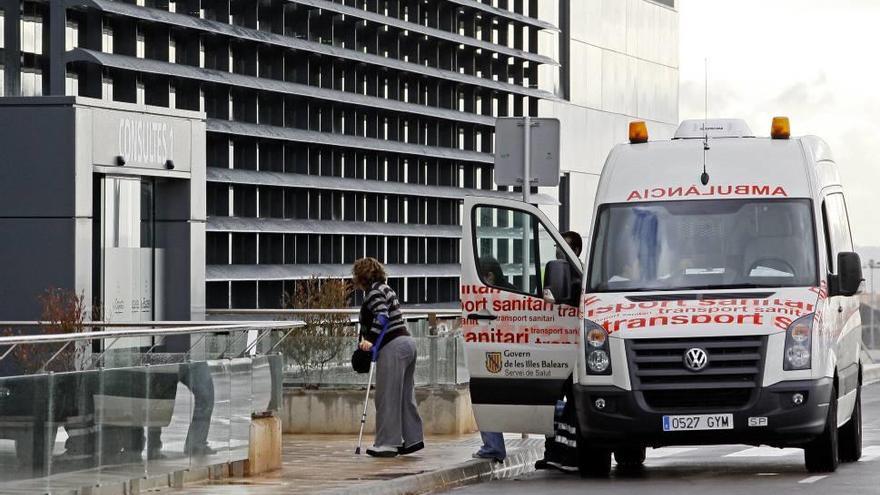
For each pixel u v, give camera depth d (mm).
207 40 38594
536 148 22078
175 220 31859
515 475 19203
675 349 16734
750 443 16969
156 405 15406
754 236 17531
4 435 13188
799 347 16641
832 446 17469
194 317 31844
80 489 14188
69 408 14039
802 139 18375
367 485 16281
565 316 18000
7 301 29125
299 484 16344
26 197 29062
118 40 35719
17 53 33656
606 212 17984
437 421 23047
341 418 23156
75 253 28844
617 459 19781
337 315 23703
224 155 39281
